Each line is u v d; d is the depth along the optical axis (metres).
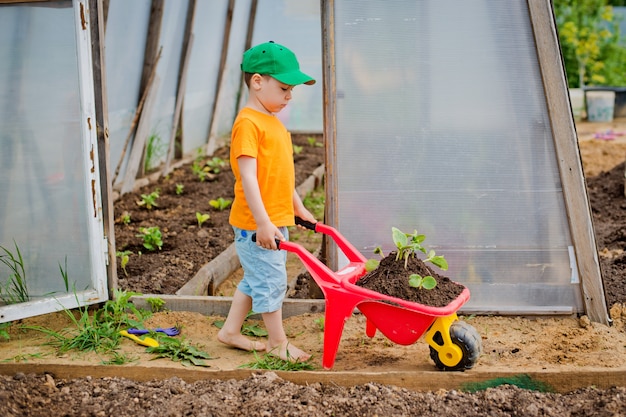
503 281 4.64
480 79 4.50
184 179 8.91
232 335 4.16
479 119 4.53
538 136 4.52
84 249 4.57
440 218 4.63
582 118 14.70
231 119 11.91
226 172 9.36
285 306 4.68
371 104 4.55
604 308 4.50
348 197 4.64
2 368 3.77
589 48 15.76
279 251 3.99
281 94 3.88
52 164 4.50
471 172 4.58
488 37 4.47
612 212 7.56
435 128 4.55
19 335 4.35
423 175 4.60
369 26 4.50
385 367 3.92
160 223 6.99
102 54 4.46
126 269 5.60
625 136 12.35
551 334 4.34
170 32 8.51
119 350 4.12
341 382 3.64
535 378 3.61
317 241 7.07
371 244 4.67
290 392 3.53
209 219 7.16
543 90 4.48
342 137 4.58
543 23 4.38
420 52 4.51
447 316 3.66
